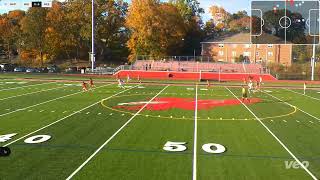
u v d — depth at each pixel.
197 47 87.69
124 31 89.25
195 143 17.67
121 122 22.41
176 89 43.06
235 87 47.25
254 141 18.31
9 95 34.22
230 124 22.47
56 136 18.59
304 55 73.19
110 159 14.99
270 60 74.44
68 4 83.44
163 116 24.72
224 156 15.63
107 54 87.94
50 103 29.56
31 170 13.62
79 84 46.62
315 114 26.67
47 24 81.31
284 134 19.98
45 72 67.06
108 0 84.12
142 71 63.34
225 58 85.75
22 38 85.62
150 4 73.56
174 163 14.59
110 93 37.38
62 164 14.31
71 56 87.44
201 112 26.66
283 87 48.62
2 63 79.75
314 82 56.72
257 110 28.06
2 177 12.91
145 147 16.81
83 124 21.59
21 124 21.33
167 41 75.38
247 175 13.42
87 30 80.00
